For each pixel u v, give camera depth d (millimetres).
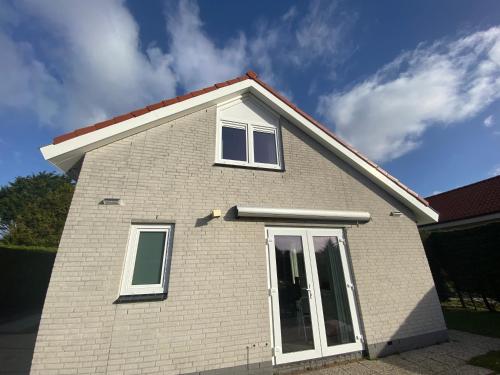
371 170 6586
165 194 4789
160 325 3963
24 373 5238
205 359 4016
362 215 5992
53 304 3633
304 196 5930
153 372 3727
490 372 4184
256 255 4953
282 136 6414
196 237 4668
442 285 10266
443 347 5543
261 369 4262
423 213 6793
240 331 4348
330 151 6703
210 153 5469
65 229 4027
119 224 4324
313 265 5434
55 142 4359
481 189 13562
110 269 4023
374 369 4539
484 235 8719
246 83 6312
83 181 4387
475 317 8070
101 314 3771
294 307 4977
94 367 3527
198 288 4352
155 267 4363
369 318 5383
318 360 4781
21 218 23953
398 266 6094
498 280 8266
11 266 12773
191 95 5621
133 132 5008
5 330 9109
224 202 5164
